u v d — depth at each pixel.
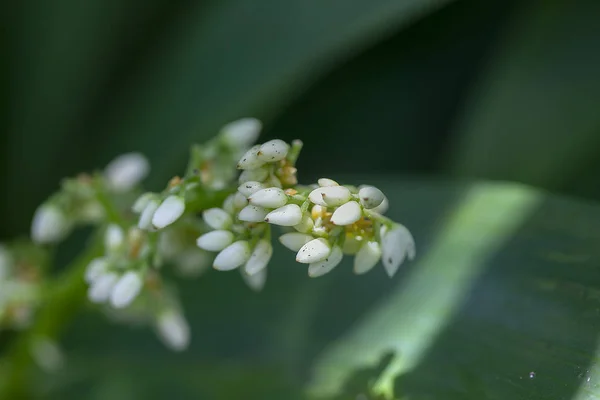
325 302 0.34
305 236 0.29
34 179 0.39
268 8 0.37
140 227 0.30
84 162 0.38
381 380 0.32
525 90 0.37
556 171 0.36
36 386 0.37
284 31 0.36
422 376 0.31
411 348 0.32
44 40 0.39
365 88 0.40
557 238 0.31
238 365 0.35
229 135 0.32
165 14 0.39
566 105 0.36
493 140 0.36
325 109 0.40
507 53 0.37
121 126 0.38
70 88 0.39
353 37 0.35
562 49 0.37
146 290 0.33
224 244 0.29
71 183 0.33
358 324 0.33
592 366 0.29
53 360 0.36
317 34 0.35
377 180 0.35
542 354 0.30
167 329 0.33
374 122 0.40
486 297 0.31
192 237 0.32
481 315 0.31
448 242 0.33
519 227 0.32
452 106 0.40
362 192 0.28
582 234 0.31
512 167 0.36
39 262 0.37
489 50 0.39
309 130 0.40
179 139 0.36
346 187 0.28
